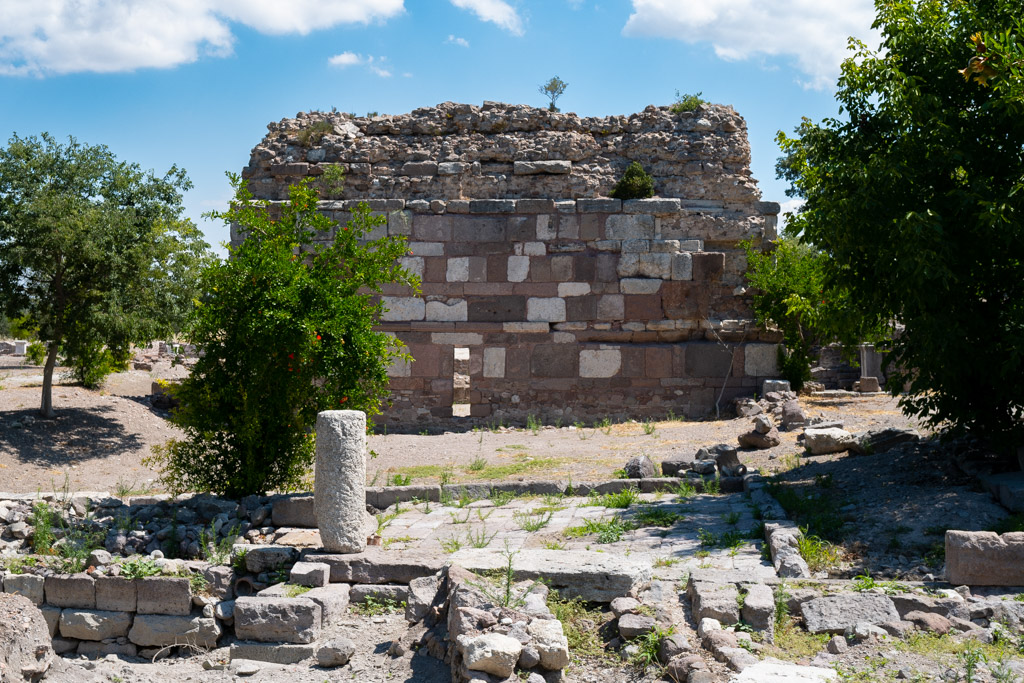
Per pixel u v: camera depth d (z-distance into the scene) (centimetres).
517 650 634
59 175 1881
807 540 911
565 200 1978
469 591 716
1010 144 1080
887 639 659
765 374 1923
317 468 923
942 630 671
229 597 871
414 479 1371
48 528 995
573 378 1944
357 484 920
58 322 1853
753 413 1770
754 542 945
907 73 1159
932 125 1088
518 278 1956
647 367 1936
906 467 1173
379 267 1195
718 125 2020
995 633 657
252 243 1145
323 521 911
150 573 864
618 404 1938
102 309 1844
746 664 612
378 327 1959
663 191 1992
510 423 1948
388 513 1187
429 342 1961
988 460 1111
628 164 2023
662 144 2008
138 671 778
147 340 1933
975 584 768
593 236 1950
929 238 1000
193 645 836
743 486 1231
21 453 1661
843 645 652
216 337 1152
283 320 1077
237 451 1145
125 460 1717
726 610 700
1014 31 1078
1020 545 764
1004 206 972
